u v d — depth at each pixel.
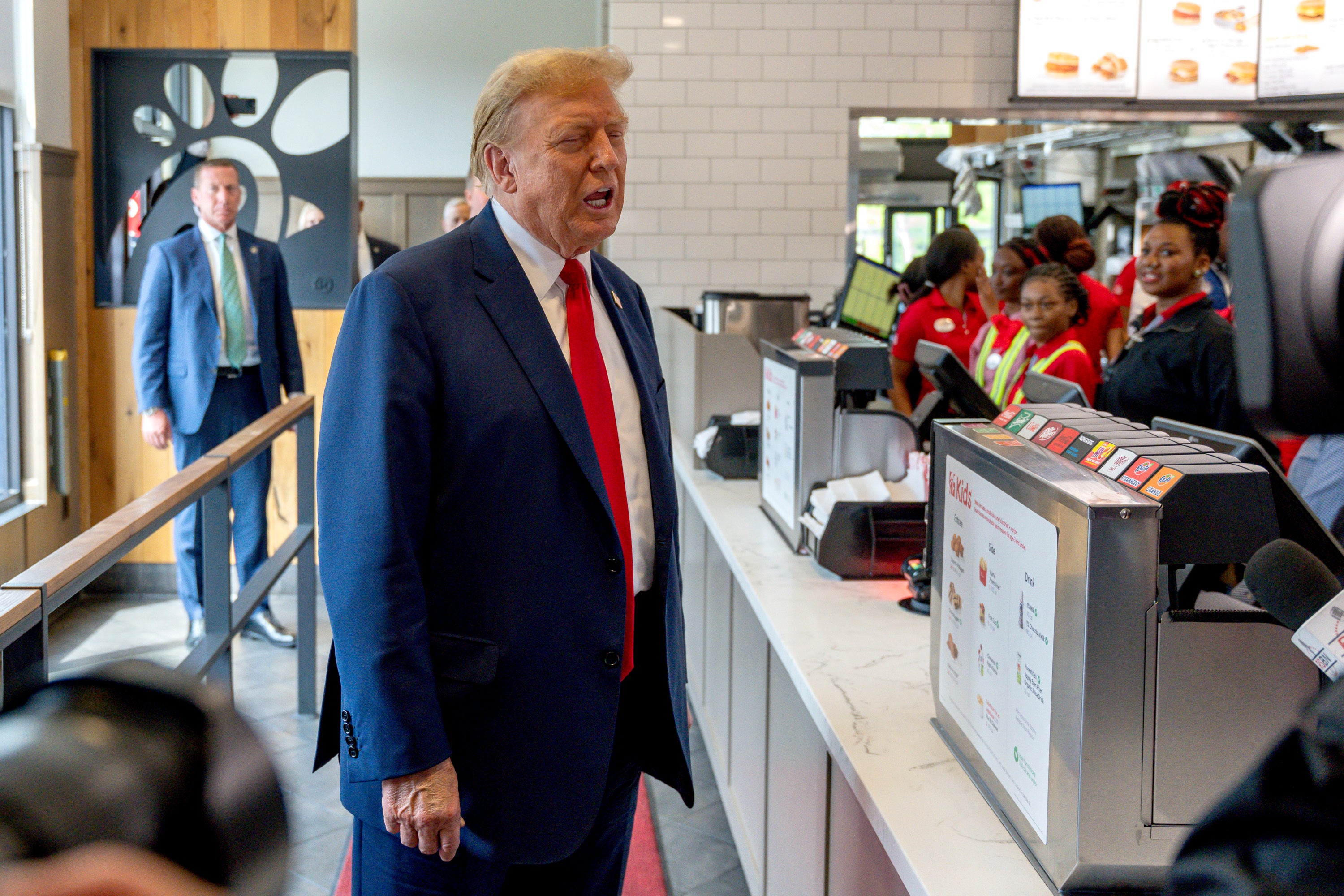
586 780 1.46
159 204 4.83
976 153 8.62
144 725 0.25
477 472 1.39
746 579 2.27
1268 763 0.52
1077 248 4.73
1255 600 1.16
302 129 7.43
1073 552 1.10
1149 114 5.78
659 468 1.61
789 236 5.86
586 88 1.43
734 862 2.85
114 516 1.92
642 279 5.86
